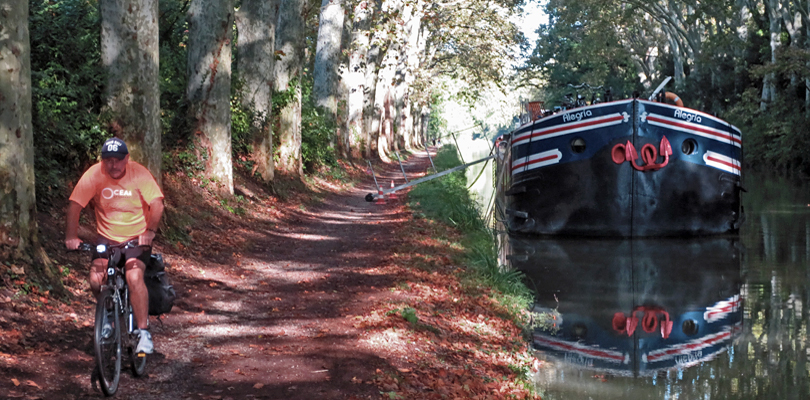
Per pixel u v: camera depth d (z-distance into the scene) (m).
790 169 43.69
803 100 46.81
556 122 19.83
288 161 22.70
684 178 19.38
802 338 9.80
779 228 20.48
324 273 11.37
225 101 16.44
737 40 47.88
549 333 9.99
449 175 29.31
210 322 7.99
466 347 8.13
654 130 19.11
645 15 62.69
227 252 12.35
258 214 16.55
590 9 53.78
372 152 45.50
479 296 10.66
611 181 19.39
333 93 32.47
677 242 18.84
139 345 5.66
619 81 76.31
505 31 45.31
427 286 10.59
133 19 11.65
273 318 8.37
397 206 21.84
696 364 8.66
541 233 20.36
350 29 36.56
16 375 5.55
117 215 5.64
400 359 6.98
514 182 21.08
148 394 5.61
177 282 9.66
